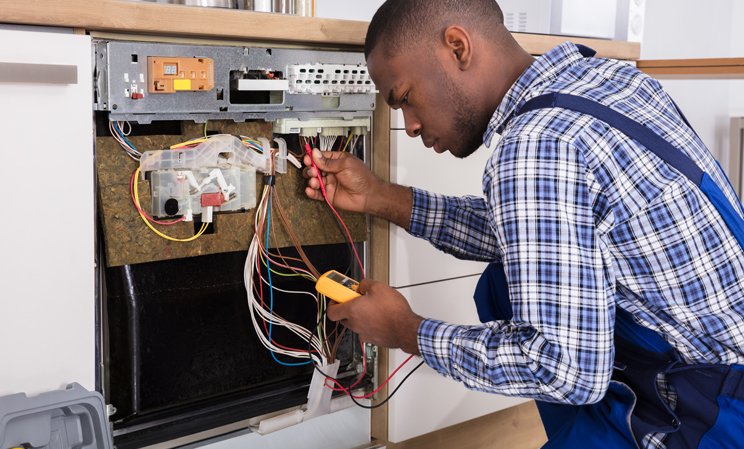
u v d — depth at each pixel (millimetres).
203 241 960
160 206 902
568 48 796
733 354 754
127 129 902
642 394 825
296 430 1106
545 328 679
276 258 1080
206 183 941
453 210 1073
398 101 835
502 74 783
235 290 1042
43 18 737
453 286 1216
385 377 1166
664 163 691
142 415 961
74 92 779
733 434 730
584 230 669
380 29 793
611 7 1381
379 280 1157
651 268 708
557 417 977
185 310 989
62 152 782
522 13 1286
